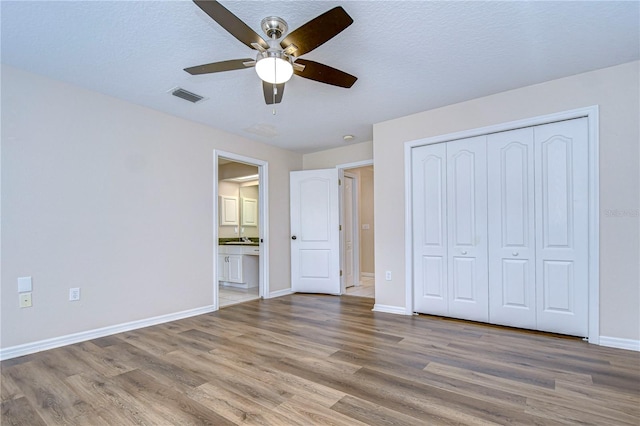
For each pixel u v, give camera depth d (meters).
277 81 2.08
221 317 3.65
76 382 2.08
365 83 2.89
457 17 2.00
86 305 2.89
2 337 2.45
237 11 1.92
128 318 3.16
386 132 3.86
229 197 6.43
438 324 3.29
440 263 3.55
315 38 1.79
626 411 1.71
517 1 1.87
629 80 2.59
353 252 5.83
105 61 2.47
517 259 3.11
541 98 2.94
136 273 3.24
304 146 5.00
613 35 2.20
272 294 4.82
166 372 2.21
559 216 2.91
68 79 2.76
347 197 5.69
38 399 1.87
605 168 2.67
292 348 2.65
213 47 2.29
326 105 3.38
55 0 1.79
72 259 2.82
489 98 3.20
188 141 3.75
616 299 2.61
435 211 3.58
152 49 2.31
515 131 3.12
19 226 2.55
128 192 3.21
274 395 1.91
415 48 2.34
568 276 2.87
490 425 1.60
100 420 1.68
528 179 3.06
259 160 4.70
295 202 5.18
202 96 3.12
